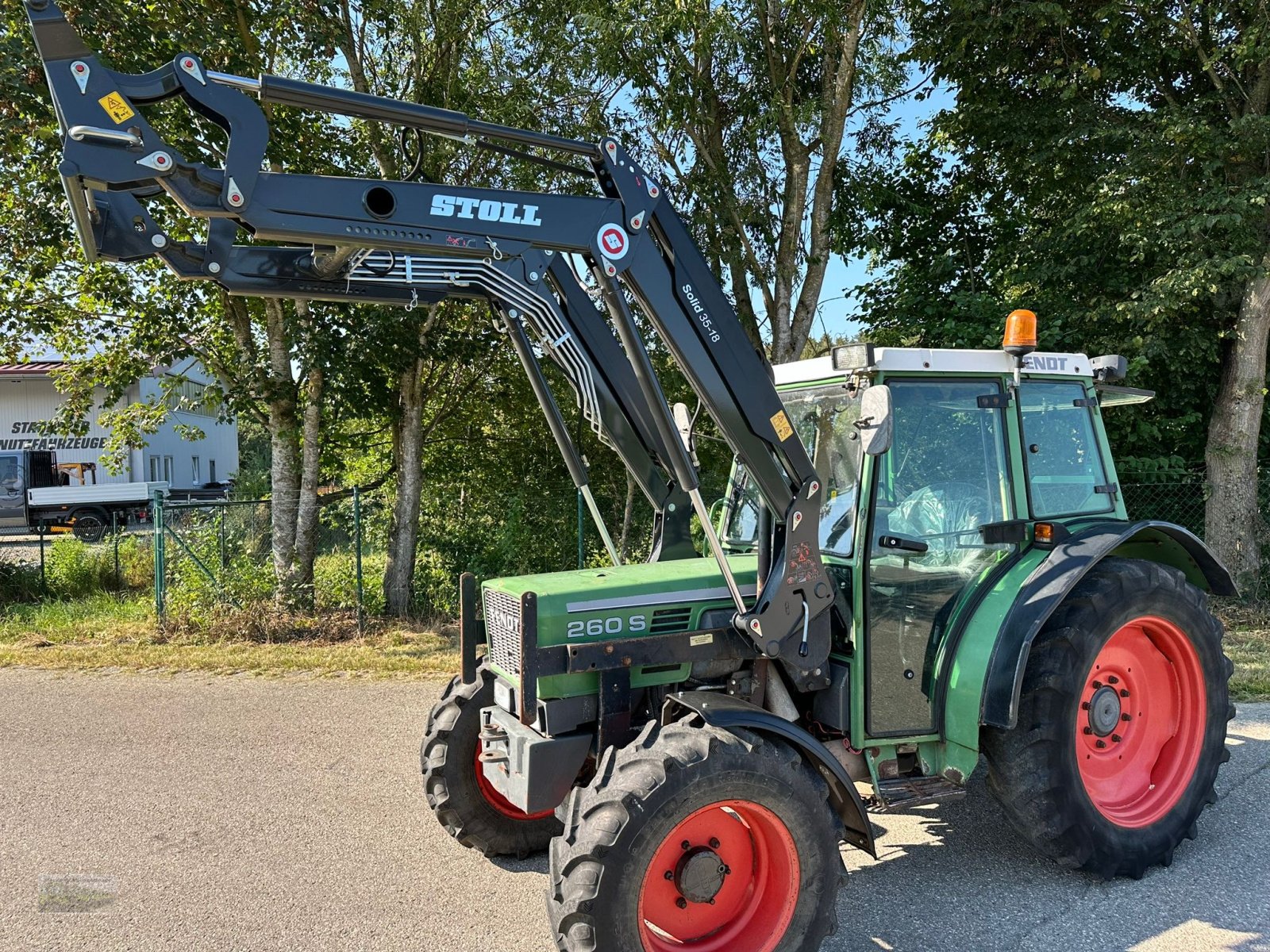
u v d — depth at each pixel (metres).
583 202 2.96
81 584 11.79
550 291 3.87
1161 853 3.67
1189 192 8.76
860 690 3.44
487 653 3.93
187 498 25.50
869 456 3.45
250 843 4.12
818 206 9.56
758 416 3.21
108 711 6.26
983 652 3.46
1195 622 3.90
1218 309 9.06
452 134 2.87
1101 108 9.55
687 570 3.67
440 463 11.38
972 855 3.88
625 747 3.02
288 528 9.59
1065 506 4.02
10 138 7.54
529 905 3.53
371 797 4.67
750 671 3.53
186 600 8.97
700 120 9.26
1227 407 9.02
